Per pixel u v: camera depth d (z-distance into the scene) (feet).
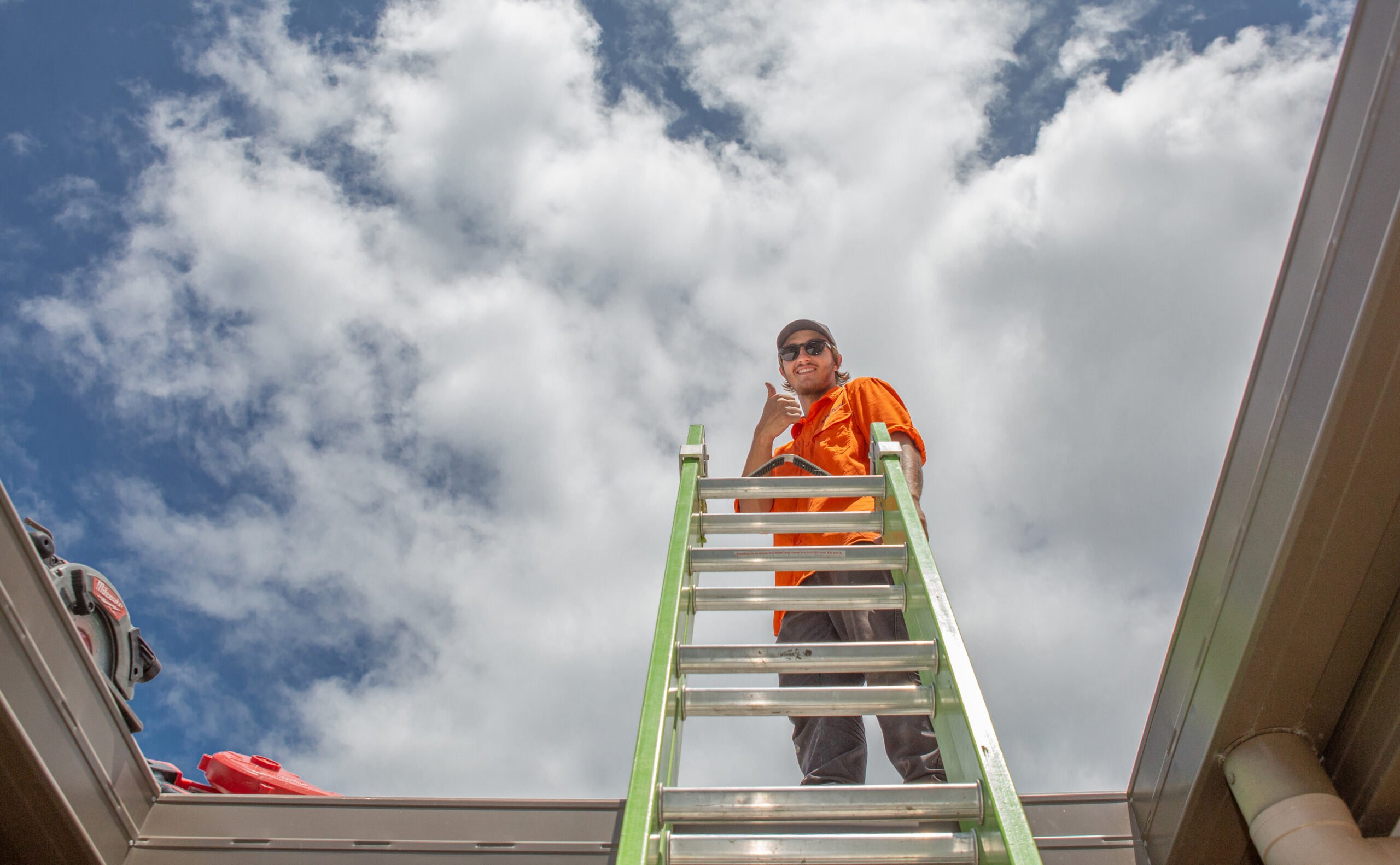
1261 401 7.39
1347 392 6.35
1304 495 6.74
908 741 8.52
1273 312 7.30
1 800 7.73
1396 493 6.63
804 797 6.02
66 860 8.15
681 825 7.99
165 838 8.67
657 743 6.06
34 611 7.94
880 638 9.32
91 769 8.23
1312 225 6.88
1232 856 8.35
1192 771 8.14
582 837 8.55
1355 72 6.52
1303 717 7.73
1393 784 7.38
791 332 12.34
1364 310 6.17
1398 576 6.99
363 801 8.89
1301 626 7.22
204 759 11.92
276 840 8.66
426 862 8.46
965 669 6.66
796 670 7.22
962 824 6.44
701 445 9.63
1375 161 6.25
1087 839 8.77
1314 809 7.29
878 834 5.98
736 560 8.26
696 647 7.30
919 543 7.92
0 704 7.35
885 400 10.88
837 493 9.17
